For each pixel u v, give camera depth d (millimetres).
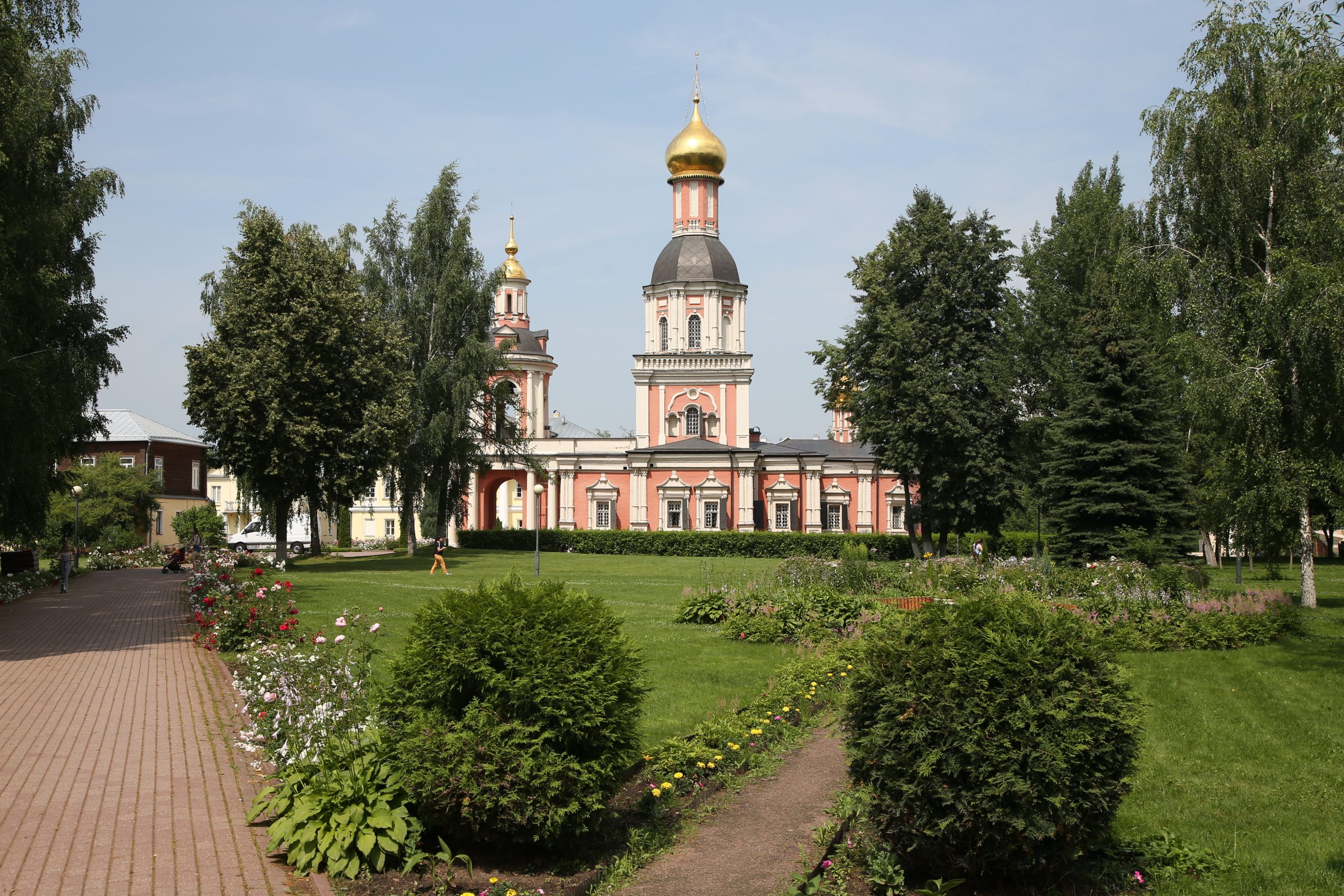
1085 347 30891
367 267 46031
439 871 7480
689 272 67625
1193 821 9398
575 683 7688
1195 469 34250
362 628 12500
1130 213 28859
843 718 8023
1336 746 11969
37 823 8398
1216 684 15336
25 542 34125
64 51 29500
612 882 7562
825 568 24891
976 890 7582
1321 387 22125
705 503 63031
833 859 7910
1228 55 26219
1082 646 7434
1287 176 25578
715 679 15539
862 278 39562
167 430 66625
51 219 24938
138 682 14844
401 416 36531
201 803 9023
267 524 50344
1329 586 33125
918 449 37969
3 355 21844
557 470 66312
